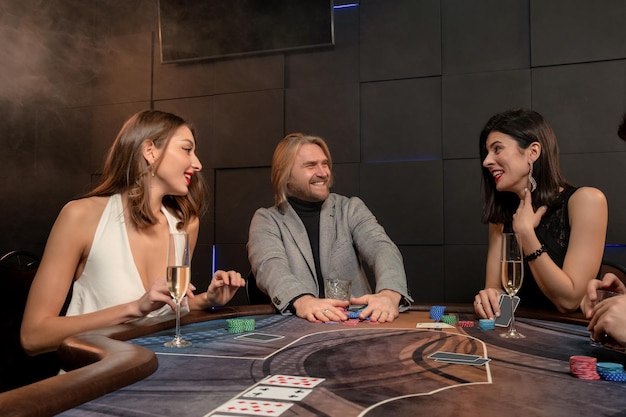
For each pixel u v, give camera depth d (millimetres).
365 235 2252
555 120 3525
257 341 1298
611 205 3385
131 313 1480
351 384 882
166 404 764
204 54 4289
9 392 683
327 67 4051
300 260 2236
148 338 1342
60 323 1507
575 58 3496
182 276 1279
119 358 921
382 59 3908
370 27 3949
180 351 1173
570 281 1773
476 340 1300
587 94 3473
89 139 4629
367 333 1416
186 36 4332
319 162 2324
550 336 1351
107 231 1745
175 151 1845
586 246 1822
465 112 3721
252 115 4188
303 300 1778
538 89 3572
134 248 1796
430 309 1867
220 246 4215
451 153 3734
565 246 1916
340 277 2287
